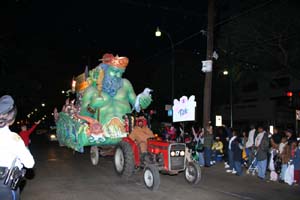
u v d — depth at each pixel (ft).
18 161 12.57
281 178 36.47
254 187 33.50
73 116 47.93
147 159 34.45
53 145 93.97
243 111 112.16
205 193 30.63
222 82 113.19
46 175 40.40
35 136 166.30
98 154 48.80
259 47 73.05
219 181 36.70
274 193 30.81
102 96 45.96
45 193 30.71
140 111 49.01
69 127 49.75
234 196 29.55
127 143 36.42
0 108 12.23
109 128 45.14
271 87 116.78
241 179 37.99
